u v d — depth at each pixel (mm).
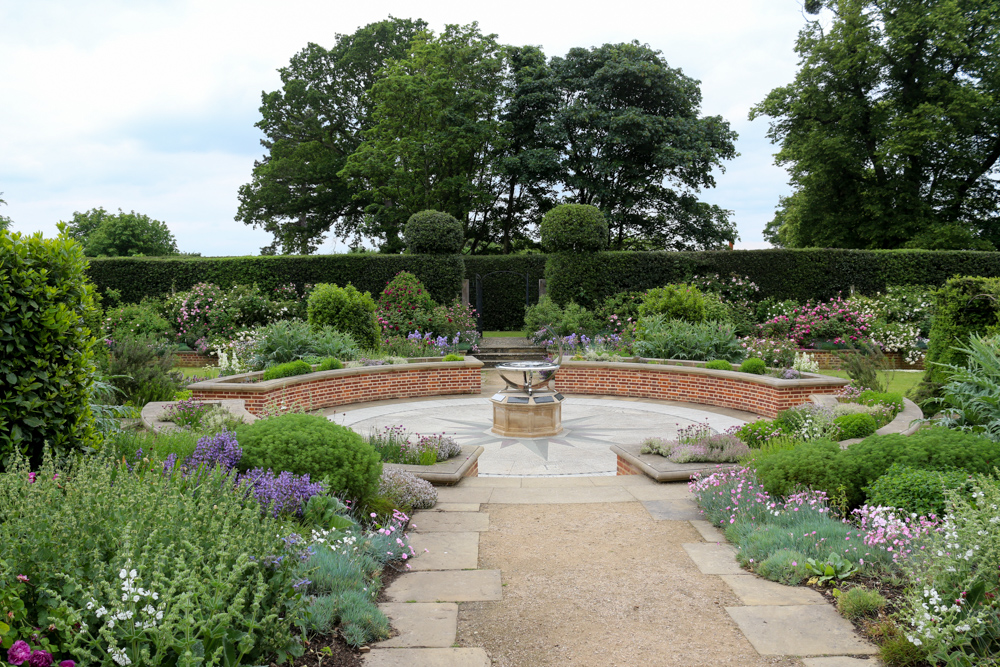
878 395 9914
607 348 18938
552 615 3836
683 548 5008
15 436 4684
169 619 2502
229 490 4078
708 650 3396
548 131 28953
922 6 24828
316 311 16938
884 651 3217
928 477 4891
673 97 29484
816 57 26734
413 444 8312
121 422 7172
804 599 3996
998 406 7359
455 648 3422
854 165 26812
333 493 5336
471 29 29547
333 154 33500
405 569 4590
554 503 6359
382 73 28984
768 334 20062
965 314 10391
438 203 30016
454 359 16312
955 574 3418
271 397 11945
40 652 2383
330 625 3498
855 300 21719
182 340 20750
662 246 33438
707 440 8125
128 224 44875
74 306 5266
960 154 26578
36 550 2867
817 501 5266
